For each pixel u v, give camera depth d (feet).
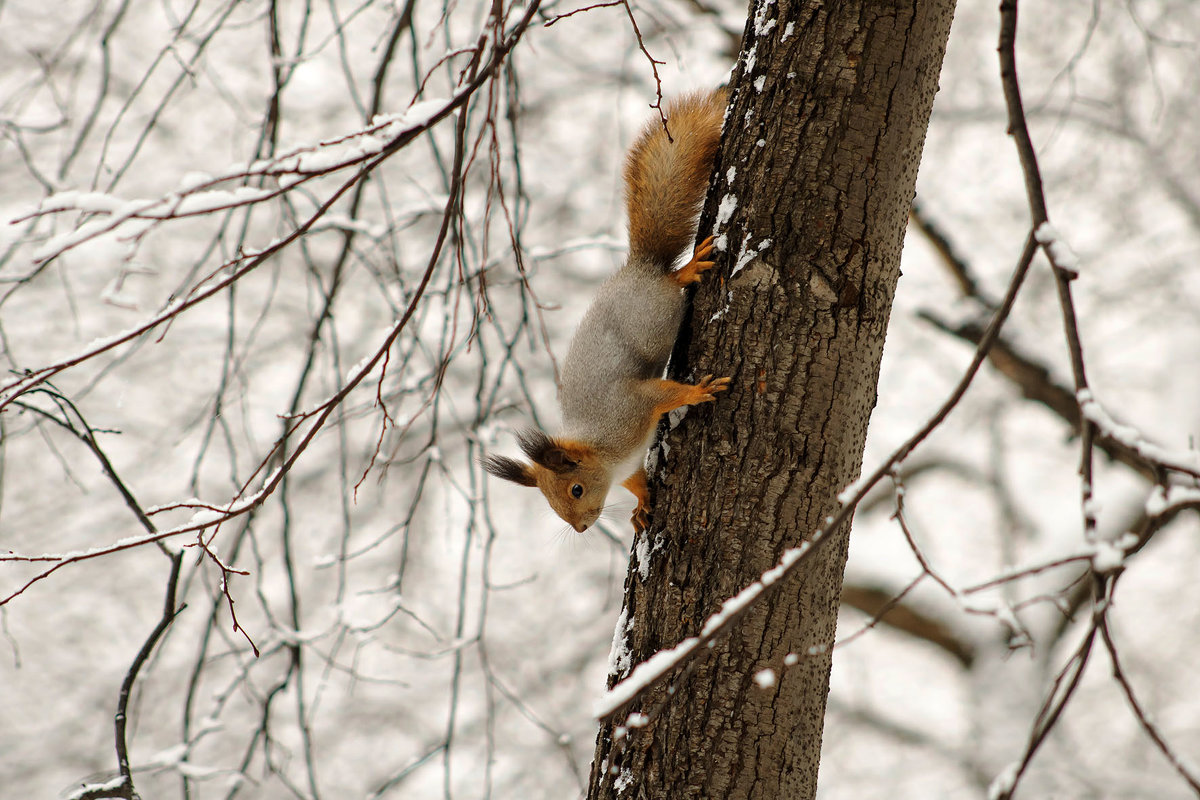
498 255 27.12
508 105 20.03
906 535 9.80
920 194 45.60
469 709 46.44
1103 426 8.69
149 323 11.23
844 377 13.61
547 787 44.80
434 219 42.47
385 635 45.34
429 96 32.81
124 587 43.47
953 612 46.16
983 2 44.47
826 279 13.61
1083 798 40.68
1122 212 45.34
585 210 48.34
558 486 19.52
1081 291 45.98
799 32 14.10
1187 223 46.83
